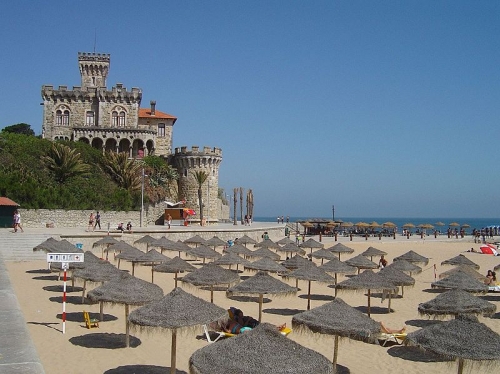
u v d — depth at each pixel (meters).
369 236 86.19
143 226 69.38
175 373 13.69
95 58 103.00
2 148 69.19
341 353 18.17
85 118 90.12
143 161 83.56
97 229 58.00
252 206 97.69
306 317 15.45
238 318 19.20
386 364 17.03
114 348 17.22
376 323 15.33
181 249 41.28
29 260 39.91
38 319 20.89
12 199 58.56
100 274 22.52
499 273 46.44
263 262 29.19
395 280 26.86
